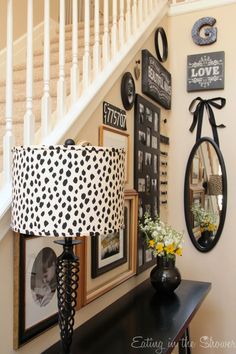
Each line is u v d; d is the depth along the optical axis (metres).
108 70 1.91
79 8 3.54
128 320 1.64
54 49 2.73
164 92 2.80
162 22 2.91
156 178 2.63
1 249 1.18
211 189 2.88
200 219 2.92
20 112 1.96
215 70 2.88
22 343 1.25
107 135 1.87
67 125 1.53
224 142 2.87
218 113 2.90
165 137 2.92
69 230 0.93
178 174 3.01
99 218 0.96
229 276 2.82
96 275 1.77
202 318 2.86
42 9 3.51
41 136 1.45
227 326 2.80
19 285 1.25
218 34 2.90
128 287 2.16
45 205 0.93
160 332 1.51
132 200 2.15
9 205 1.19
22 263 1.26
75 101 1.66
